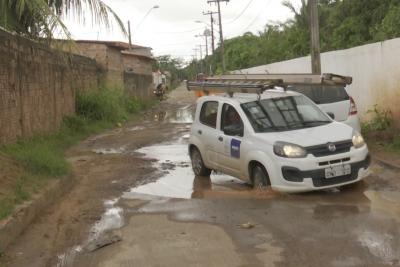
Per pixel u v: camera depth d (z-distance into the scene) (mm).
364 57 14750
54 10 12273
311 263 5383
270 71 27047
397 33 17734
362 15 26234
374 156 11281
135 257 5832
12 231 6633
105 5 12086
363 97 14938
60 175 10078
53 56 16922
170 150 15086
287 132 8758
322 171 8102
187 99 55938
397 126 13281
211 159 10320
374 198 7961
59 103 18422
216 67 72750
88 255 6043
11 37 12500
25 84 13922
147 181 10594
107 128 22609
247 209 7625
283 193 8266
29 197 7953
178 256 5789
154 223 7168
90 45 30734
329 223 6711
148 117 30484
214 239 6312
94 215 7855
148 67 50438
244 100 9695
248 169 8977
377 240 5957
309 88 12320
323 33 30281
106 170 12000
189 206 8016
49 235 6938
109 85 29234
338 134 8570
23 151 10992
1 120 11703
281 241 6109
